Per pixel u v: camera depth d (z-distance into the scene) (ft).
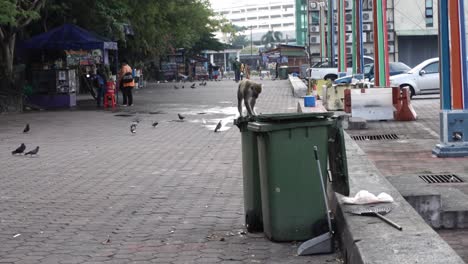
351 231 17.51
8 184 33.24
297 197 19.86
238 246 20.63
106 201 28.76
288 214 19.93
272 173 19.74
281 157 19.63
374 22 61.93
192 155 42.32
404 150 41.27
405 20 172.04
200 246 21.02
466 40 38.68
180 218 25.18
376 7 61.26
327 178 20.40
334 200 21.24
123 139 51.85
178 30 145.79
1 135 55.57
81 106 88.74
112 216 25.85
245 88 53.72
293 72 185.37
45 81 85.92
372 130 52.16
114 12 104.88
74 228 24.03
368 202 20.25
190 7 142.20
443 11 37.14
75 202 28.66
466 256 18.99
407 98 58.23
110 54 126.41
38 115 75.56
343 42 86.38
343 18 86.02
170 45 170.81
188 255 20.10
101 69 90.68
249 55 395.75
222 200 28.30
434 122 56.85
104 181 33.71
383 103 58.29
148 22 123.95
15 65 88.33
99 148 46.68
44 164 39.68
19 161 40.98
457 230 22.16
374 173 25.67
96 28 104.88
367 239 16.60
